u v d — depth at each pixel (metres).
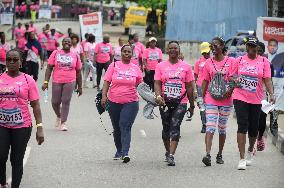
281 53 31.33
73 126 28.41
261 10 69.00
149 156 22.11
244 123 20.25
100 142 24.59
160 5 97.50
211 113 20.56
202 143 24.97
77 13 142.00
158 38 89.44
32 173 19.05
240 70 20.33
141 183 18.12
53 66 27.19
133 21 101.56
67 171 19.42
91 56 45.25
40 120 15.87
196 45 72.06
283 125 27.86
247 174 19.66
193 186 17.91
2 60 38.66
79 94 27.67
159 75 20.39
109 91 20.98
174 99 20.28
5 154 15.62
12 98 15.41
